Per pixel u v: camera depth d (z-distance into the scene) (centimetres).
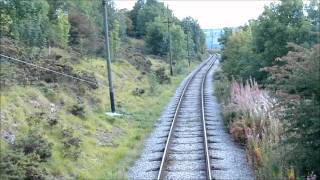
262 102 1930
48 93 1952
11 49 2006
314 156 1089
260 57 2814
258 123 1719
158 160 1557
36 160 1302
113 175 1387
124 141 1898
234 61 3919
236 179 1295
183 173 1368
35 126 1539
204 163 1470
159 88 3844
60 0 4188
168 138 1798
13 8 2244
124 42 6912
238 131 1753
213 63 8956
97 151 1661
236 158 1527
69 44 3919
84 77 2638
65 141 1559
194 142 1781
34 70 2045
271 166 1182
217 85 3634
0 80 1672
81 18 4219
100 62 3828
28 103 1714
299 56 1147
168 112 2694
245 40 3953
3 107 1518
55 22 3541
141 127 2230
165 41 7306
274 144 1306
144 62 5084
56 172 1347
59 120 1761
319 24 2633
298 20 2625
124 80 3722
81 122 1925
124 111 2558
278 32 2630
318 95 1087
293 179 1090
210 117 2391
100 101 2472
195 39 11675
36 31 2655
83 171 1431
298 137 1144
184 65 7119
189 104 2952
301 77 1098
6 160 1191
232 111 2109
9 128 1422
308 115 1084
